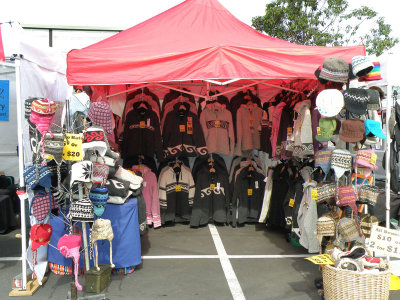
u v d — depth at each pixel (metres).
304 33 20.89
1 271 3.95
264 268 4.04
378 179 6.30
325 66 3.30
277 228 5.79
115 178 3.85
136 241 3.84
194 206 5.79
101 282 3.39
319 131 3.42
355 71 3.18
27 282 3.42
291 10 20.52
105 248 3.69
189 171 5.93
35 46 3.62
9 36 3.23
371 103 3.24
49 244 3.53
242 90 6.18
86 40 8.04
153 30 4.44
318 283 3.46
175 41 4.05
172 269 4.01
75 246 3.17
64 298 3.26
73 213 3.21
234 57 3.53
